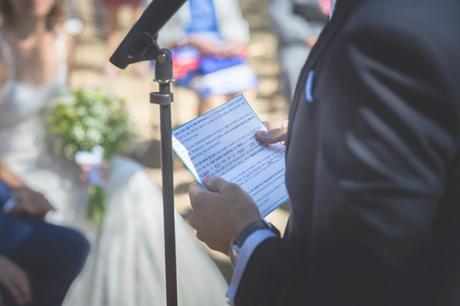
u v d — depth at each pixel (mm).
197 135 2225
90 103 3867
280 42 6645
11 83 3738
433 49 1799
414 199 1804
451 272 1881
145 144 6758
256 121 2287
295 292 1947
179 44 6406
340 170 1828
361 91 1813
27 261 2922
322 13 6562
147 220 3891
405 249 1820
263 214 2197
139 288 3867
